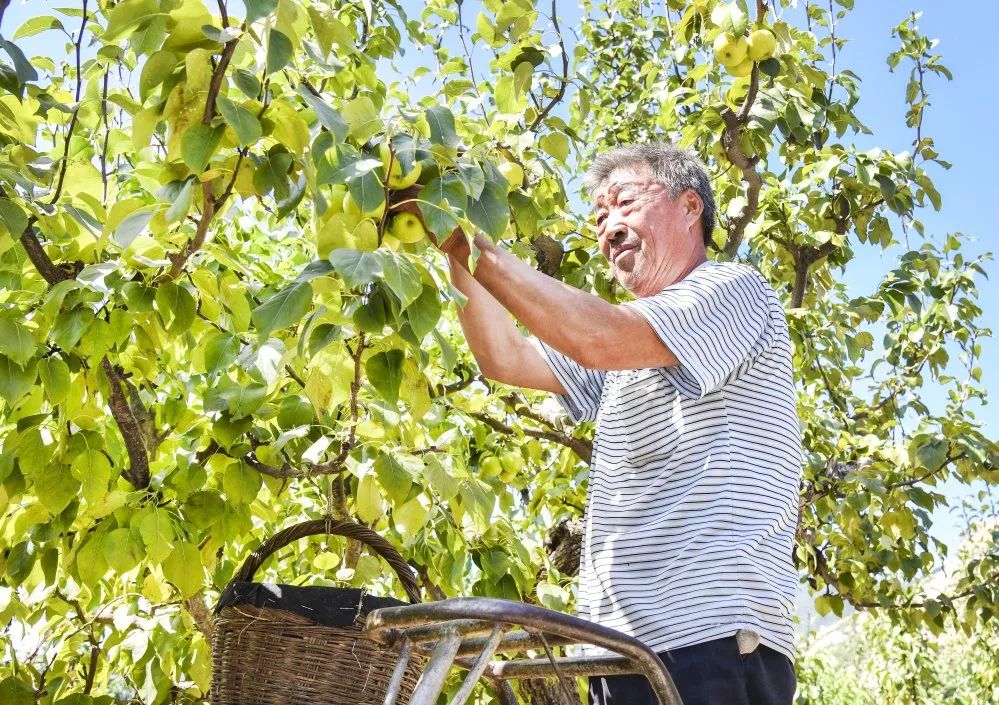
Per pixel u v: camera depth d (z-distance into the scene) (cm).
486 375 219
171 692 305
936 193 411
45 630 304
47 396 236
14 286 238
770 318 186
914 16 471
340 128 157
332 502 278
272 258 423
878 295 461
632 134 495
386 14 354
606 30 528
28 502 259
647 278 203
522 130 319
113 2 206
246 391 231
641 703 165
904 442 443
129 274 217
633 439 185
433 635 116
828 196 418
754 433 178
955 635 920
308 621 171
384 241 172
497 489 355
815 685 948
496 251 169
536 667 134
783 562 174
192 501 240
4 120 194
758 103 358
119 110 245
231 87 189
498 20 306
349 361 190
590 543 186
